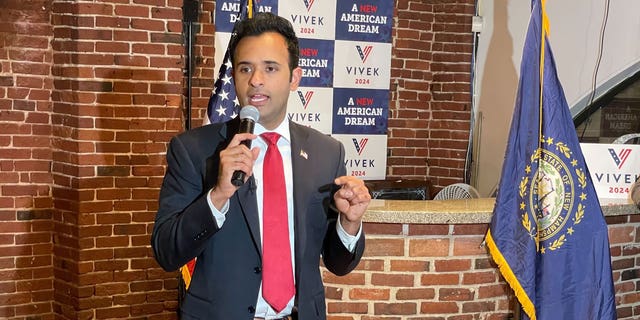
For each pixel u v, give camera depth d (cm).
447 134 587
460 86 579
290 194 198
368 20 554
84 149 428
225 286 189
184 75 475
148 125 440
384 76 566
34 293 451
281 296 191
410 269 335
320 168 202
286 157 201
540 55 328
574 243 332
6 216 440
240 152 172
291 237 195
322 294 200
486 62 570
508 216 327
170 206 194
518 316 346
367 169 571
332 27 543
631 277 377
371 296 336
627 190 382
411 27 579
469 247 339
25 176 441
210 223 179
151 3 433
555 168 330
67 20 426
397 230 332
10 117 435
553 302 331
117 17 426
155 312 454
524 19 542
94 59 425
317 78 545
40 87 438
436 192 594
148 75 437
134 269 446
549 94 329
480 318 345
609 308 336
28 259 447
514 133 328
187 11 466
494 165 566
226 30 488
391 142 587
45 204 447
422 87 589
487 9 568
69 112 430
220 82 360
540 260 331
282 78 192
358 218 191
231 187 173
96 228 435
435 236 335
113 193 437
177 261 186
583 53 521
